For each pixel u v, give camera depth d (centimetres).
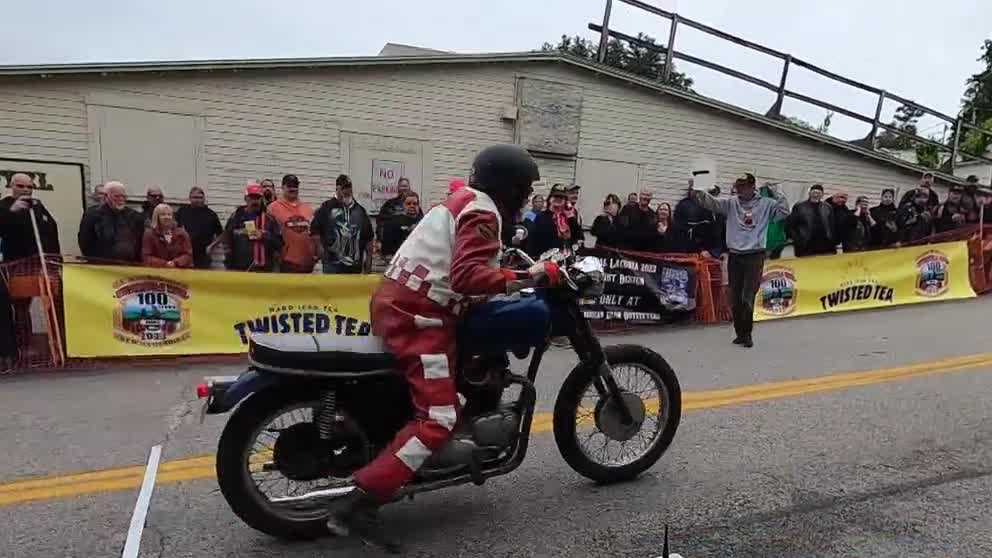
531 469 401
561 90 1223
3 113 909
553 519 340
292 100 1051
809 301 967
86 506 350
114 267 655
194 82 995
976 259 1132
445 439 300
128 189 977
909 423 477
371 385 314
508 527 332
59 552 305
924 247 1062
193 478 384
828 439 447
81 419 487
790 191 1456
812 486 378
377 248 990
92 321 648
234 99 1020
